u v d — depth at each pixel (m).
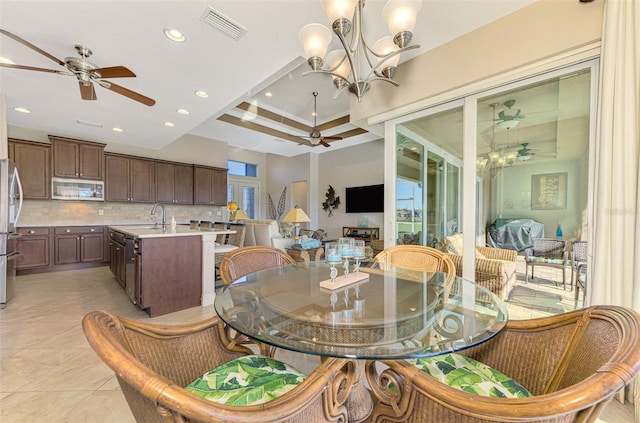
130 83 2.99
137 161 5.62
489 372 1.02
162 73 2.79
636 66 1.49
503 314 1.07
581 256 1.95
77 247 4.93
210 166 6.75
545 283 2.14
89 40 2.28
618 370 0.54
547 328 0.99
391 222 2.99
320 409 0.78
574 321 0.92
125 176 5.46
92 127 4.50
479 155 2.37
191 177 6.43
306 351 0.79
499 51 2.10
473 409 0.61
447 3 1.93
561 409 0.51
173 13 1.99
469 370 1.02
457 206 2.54
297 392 0.68
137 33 2.20
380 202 6.90
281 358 1.98
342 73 1.94
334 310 1.07
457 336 0.88
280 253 2.00
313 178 8.23
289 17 2.03
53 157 4.66
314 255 4.55
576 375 0.80
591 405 0.51
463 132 2.40
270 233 4.52
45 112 3.83
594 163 1.79
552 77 1.96
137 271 2.72
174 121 4.18
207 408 0.51
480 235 2.40
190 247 2.99
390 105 2.82
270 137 6.63
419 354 0.78
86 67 2.34
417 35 2.29
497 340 1.11
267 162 9.13
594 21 1.71
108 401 1.52
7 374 1.76
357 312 1.05
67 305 3.04
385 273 1.67
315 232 6.21
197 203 6.49
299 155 8.41
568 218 2.06
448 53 2.38
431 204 2.75
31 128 4.58
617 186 1.53
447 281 1.49
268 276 1.59
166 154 6.18
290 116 6.04
